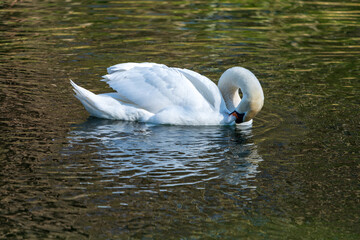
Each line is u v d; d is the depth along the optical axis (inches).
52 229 329.4
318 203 368.8
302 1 1037.8
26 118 504.7
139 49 735.7
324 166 423.8
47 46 738.2
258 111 510.3
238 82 512.7
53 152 435.8
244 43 774.5
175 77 522.3
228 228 335.9
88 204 358.6
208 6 987.9
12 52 708.7
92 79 619.8
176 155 440.1
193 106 515.8
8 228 329.4
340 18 907.4
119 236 324.2
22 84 594.2
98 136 475.5
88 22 860.0
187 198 370.0
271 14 935.7
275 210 358.6
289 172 413.7
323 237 328.5
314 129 498.6
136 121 522.0
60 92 576.4
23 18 870.4
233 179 400.2
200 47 752.3
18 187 377.1
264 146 462.6
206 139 478.9
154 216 346.6
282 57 718.5
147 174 404.2
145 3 1001.5
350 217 352.2
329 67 681.0
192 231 331.6
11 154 428.5
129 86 523.5
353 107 551.5
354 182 398.0
